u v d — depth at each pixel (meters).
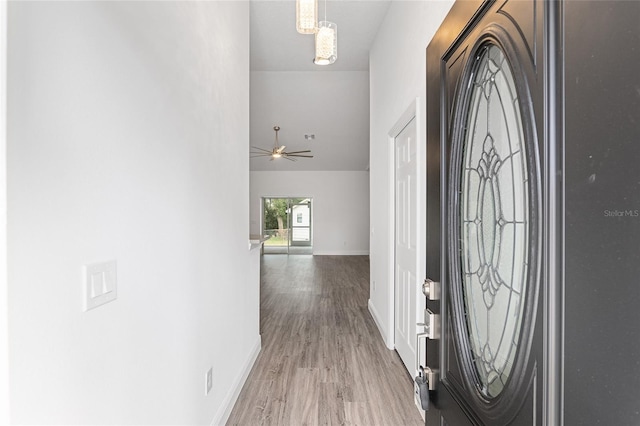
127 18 1.09
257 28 3.94
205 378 1.79
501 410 0.77
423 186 2.26
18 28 0.70
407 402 2.29
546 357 0.62
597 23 0.52
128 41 1.09
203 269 1.77
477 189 0.97
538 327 0.65
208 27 1.86
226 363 2.15
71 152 0.84
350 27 3.70
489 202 0.92
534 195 0.65
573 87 0.56
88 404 0.90
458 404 0.97
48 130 0.77
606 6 0.51
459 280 1.03
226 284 2.16
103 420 0.97
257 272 3.14
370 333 3.62
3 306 0.67
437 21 1.96
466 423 0.92
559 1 0.59
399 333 2.99
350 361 2.93
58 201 0.80
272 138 8.27
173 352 1.42
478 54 0.91
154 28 1.27
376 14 3.43
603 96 0.51
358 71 5.72
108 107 0.99
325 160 9.95
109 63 0.99
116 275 1.02
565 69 0.58
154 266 1.26
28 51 0.72
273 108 7.02
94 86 0.93
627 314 0.48
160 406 1.31
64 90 0.82
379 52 3.73
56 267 0.79
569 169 0.57
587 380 0.54
